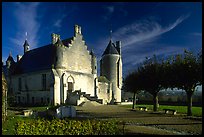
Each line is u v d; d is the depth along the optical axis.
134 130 14.98
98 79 70.75
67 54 57.88
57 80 53.91
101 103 56.00
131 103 68.62
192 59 26.97
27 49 72.19
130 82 39.34
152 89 35.19
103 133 12.20
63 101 53.91
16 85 64.44
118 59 79.62
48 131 11.36
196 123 19.39
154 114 28.03
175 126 17.62
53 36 62.38
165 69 30.84
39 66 59.97
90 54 66.25
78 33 62.34
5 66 73.19
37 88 57.91
